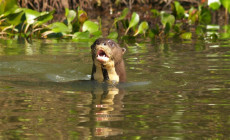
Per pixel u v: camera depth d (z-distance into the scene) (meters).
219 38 18.09
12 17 19.05
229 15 26.39
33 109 7.93
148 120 7.20
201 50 15.14
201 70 11.68
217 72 11.38
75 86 10.14
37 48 16.56
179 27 20.86
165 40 18.17
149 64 12.77
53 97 8.95
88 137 6.34
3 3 19.48
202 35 19.19
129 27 19.69
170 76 11.04
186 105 8.19
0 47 16.73
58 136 6.39
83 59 14.24
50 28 19.38
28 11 19.30
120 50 10.90
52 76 11.48
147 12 27.00
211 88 9.61
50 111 7.79
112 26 21.72
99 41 10.51
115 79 10.66
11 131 6.64
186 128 6.77
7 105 8.24
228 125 6.90
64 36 19.94
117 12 27.45
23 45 17.33
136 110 7.85
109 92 9.44
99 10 28.78
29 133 6.53
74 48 16.59
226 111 7.71
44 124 6.98
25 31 19.47
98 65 10.67
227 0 23.78
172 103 8.37
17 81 10.74
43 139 6.26
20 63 13.12
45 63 13.30
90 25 19.72
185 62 12.92
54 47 16.88
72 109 7.92
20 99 8.75
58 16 25.39
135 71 11.79
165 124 6.98
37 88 9.89
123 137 6.35
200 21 23.72
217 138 6.29
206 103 8.31
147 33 20.39
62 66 13.01
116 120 7.21
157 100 8.62
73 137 6.34
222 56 13.80
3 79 10.99
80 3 28.34
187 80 10.51
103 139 6.26
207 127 6.82
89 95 9.17
